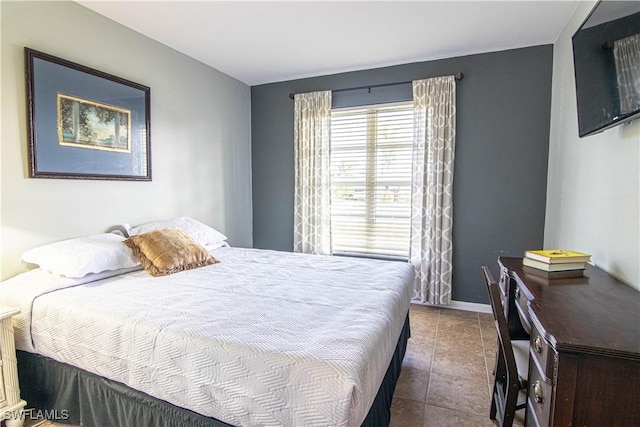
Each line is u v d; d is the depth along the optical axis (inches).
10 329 64.7
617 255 65.0
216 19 98.7
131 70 104.4
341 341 50.7
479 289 129.2
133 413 58.2
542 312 44.9
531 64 117.6
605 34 62.4
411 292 95.1
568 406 36.7
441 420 70.2
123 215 103.0
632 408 35.1
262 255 112.6
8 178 77.0
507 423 57.7
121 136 101.0
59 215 86.7
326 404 42.8
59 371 66.8
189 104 127.0
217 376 49.4
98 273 80.3
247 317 59.8
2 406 63.7
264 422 46.3
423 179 130.4
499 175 124.0
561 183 103.7
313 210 150.2
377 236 145.9
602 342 36.0
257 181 164.1
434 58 128.7
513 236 123.9
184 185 125.8
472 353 97.8
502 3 90.2
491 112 123.4
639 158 58.0
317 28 104.6
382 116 142.0
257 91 160.7
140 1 88.8
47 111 82.8
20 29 78.0
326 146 145.6
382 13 95.5
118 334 57.9
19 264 79.5
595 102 66.9
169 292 73.0
